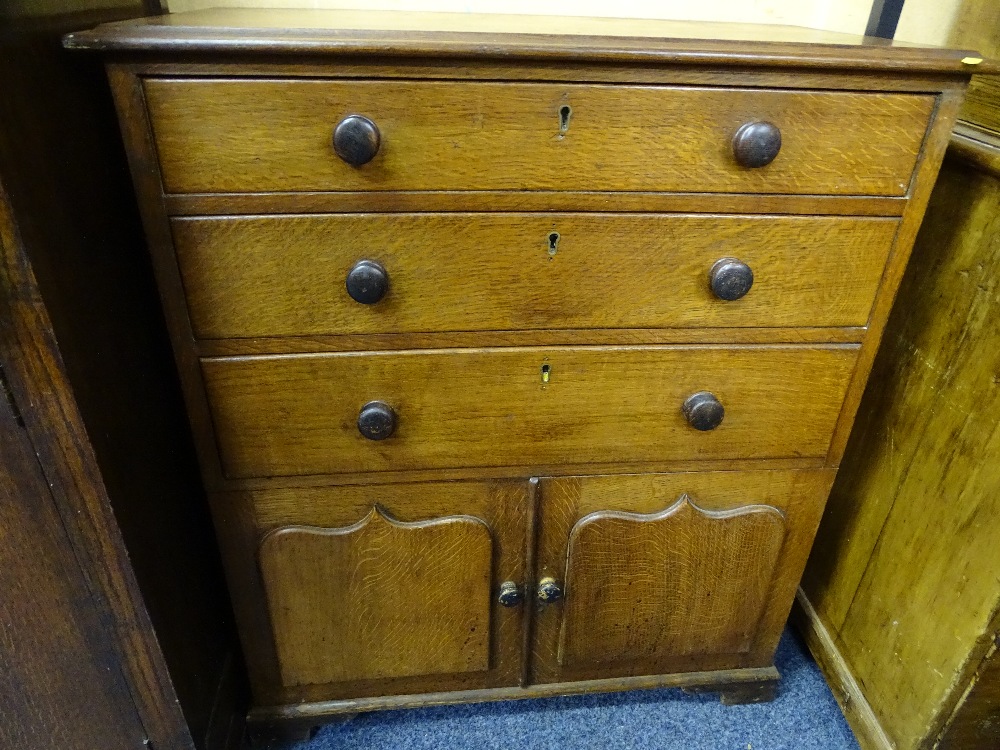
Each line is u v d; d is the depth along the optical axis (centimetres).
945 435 85
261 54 57
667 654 101
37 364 58
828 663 110
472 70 59
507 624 94
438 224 65
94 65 70
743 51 60
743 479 86
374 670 96
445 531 84
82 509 66
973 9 85
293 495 80
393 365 73
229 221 63
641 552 89
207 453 76
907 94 64
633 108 62
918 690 90
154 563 77
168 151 60
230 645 103
